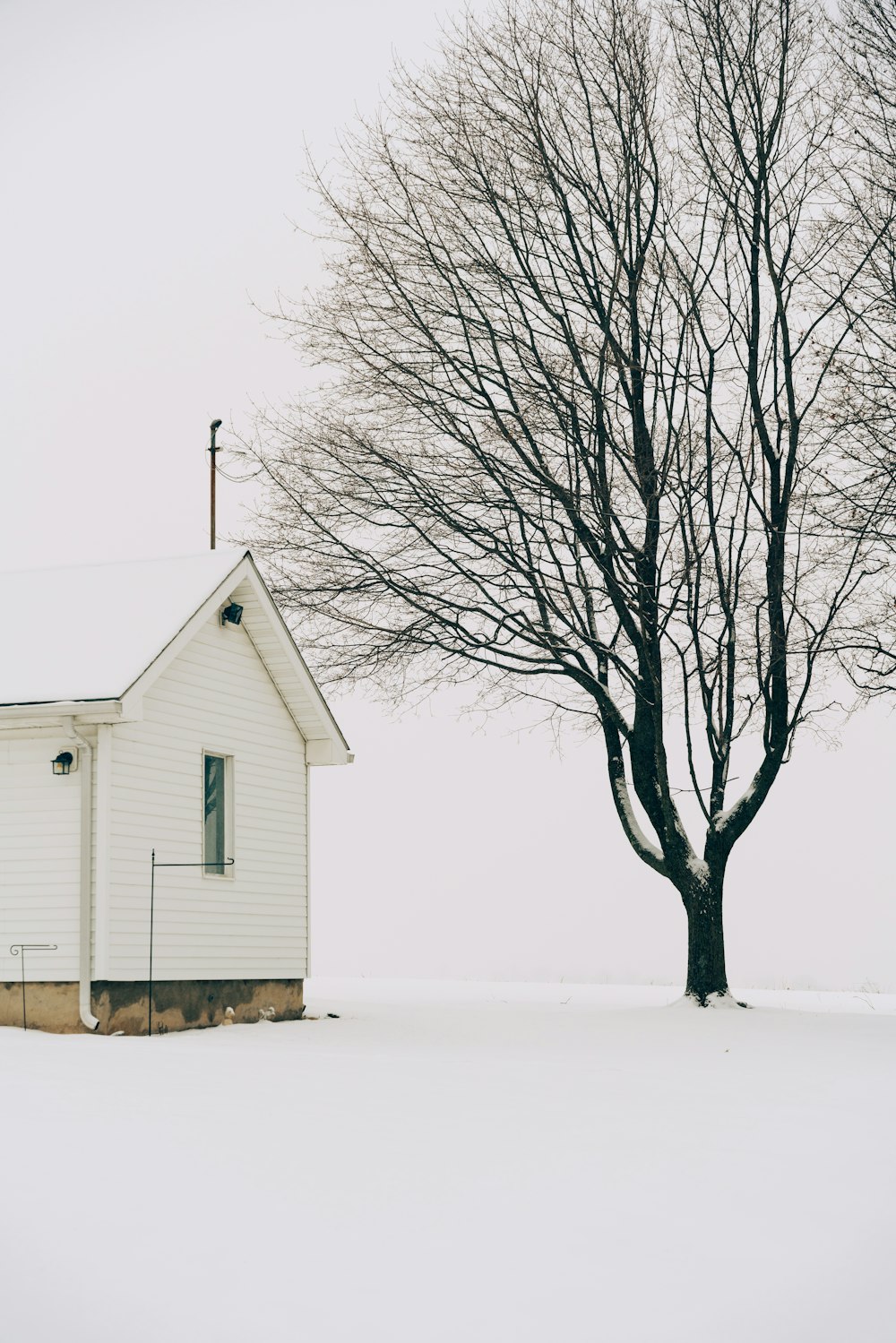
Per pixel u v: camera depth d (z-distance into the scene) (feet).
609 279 81.61
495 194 80.79
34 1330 20.13
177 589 68.33
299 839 76.69
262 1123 33.76
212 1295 21.45
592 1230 25.14
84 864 59.36
